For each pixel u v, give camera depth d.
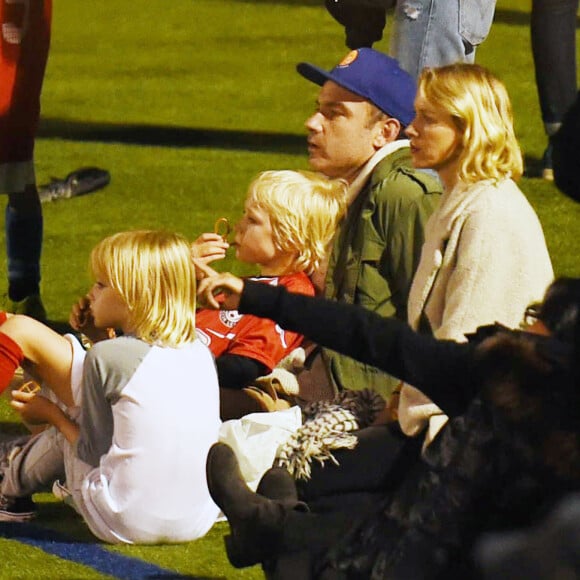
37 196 27.00
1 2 24.84
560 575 9.84
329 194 19.39
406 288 19.27
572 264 30.91
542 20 35.94
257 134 44.25
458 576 12.55
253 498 14.70
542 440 11.62
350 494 15.80
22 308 27.34
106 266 17.16
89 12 70.44
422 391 12.89
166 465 17.19
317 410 16.78
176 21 67.69
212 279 13.09
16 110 25.56
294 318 13.01
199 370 17.39
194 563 17.14
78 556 17.28
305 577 14.26
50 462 17.94
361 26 30.31
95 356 17.08
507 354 11.94
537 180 36.88
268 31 64.94
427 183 19.31
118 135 43.84
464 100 15.55
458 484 12.48
